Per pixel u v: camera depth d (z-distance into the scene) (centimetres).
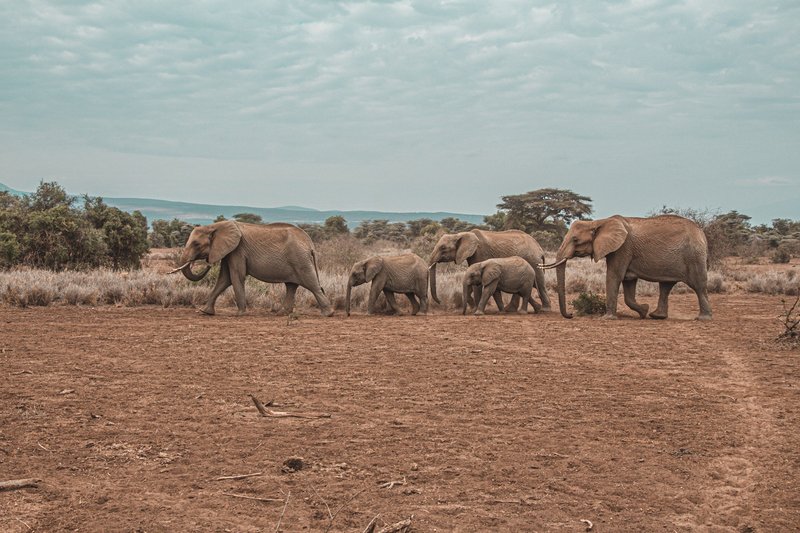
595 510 619
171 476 686
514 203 6388
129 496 635
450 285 2548
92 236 3241
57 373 1127
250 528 574
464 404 965
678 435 829
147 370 1163
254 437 806
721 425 870
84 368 1169
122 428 834
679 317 1983
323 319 1891
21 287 2184
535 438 814
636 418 901
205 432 823
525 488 666
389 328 1686
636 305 1991
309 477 688
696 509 624
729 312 2095
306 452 758
